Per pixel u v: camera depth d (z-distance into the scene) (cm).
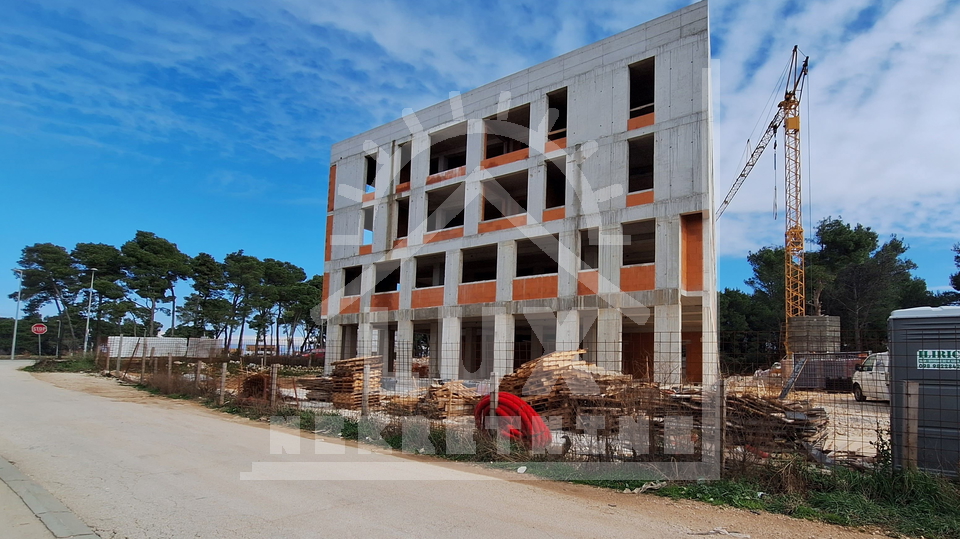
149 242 5859
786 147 5825
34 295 6012
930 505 585
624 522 561
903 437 663
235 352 4850
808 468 687
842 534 536
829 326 3531
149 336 5675
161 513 563
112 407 1509
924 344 668
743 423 737
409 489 679
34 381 2430
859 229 5462
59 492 638
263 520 543
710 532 534
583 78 2438
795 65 5728
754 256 6450
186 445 954
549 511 595
